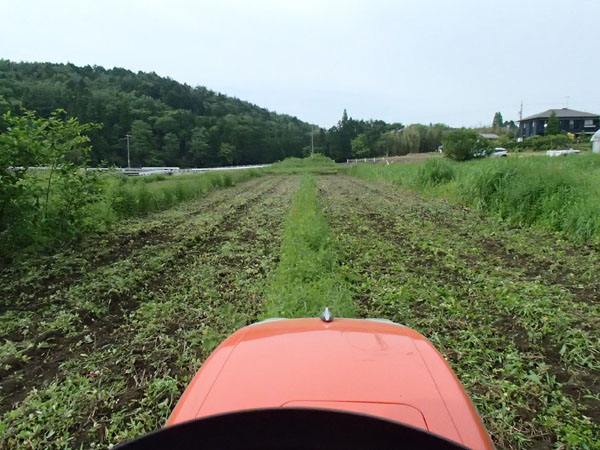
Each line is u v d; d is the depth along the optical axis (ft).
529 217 39.14
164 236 37.99
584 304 19.65
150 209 54.13
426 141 316.60
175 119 333.83
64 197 34.63
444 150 131.13
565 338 16.14
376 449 4.79
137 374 14.53
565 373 14.05
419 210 50.08
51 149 32.50
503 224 40.11
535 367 14.47
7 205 28.84
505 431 11.13
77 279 25.23
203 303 20.98
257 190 92.48
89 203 36.60
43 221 32.09
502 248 31.27
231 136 347.36
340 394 6.59
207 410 6.44
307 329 9.11
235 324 17.52
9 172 29.99
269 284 22.86
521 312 18.49
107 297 21.98
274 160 379.96
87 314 19.70
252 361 7.66
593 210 33.47
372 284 22.79
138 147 283.59
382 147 339.57
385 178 100.01
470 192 51.24
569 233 33.91
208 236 37.91
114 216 43.34
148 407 12.65
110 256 30.66
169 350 15.94
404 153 319.06
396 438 4.77
